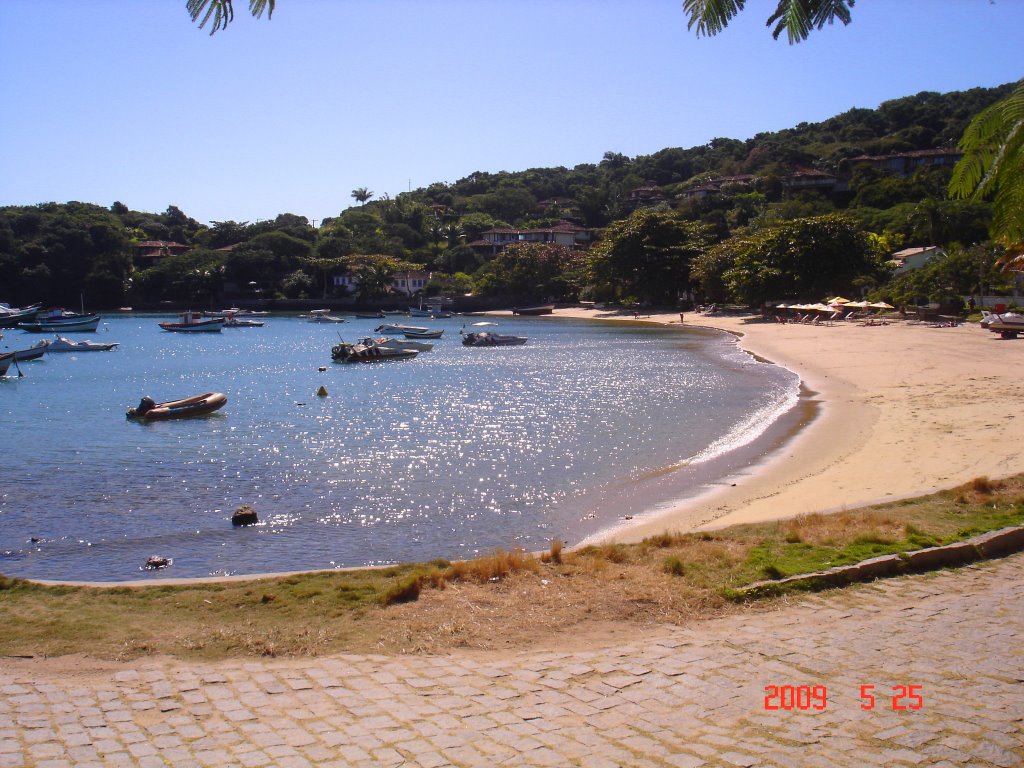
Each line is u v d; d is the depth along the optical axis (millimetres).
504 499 21641
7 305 131000
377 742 6988
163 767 6594
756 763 6547
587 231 178250
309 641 9383
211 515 20672
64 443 30812
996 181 6789
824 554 12148
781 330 80062
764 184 147875
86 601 11008
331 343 86562
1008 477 17297
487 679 8312
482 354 69250
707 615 10172
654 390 43344
